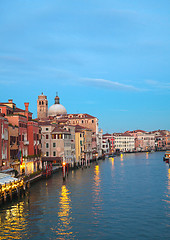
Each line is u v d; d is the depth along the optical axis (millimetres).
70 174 92562
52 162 115125
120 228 37031
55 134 113750
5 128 64375
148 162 141875
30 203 49688
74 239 33875
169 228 36812
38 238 34281
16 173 69188
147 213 43094
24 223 39219
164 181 73125
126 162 145125
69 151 120062
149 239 33531
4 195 47625
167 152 149000
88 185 68188
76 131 134250
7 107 75375
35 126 86438
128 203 49188
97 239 33750
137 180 75750
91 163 143625
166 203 48781
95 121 169875
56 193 58344
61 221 39938
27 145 81875
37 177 75688
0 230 36812
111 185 67812
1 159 61562
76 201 51125
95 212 44031
